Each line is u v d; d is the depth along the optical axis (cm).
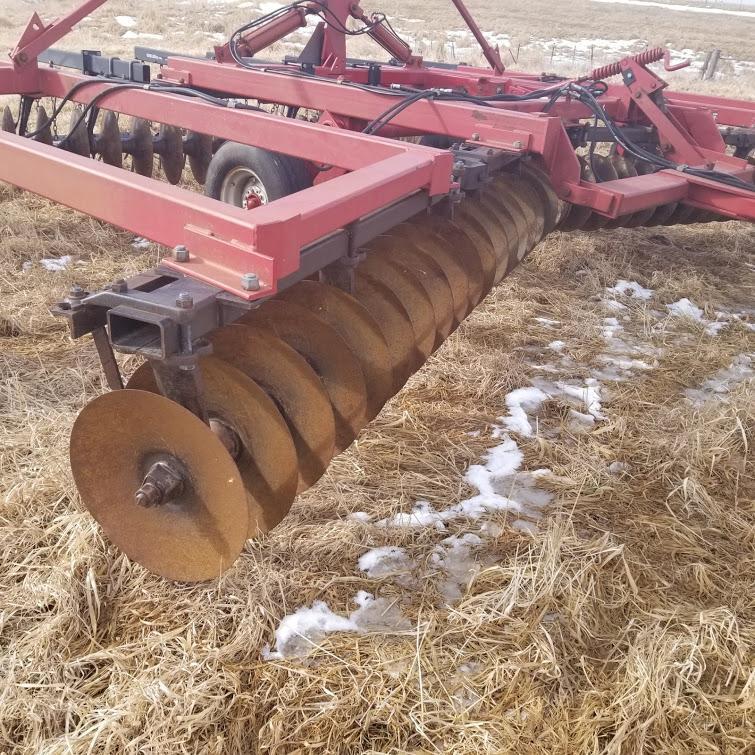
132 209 232
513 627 253
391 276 306
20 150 271
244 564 269
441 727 219
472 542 296
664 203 445
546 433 378
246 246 197
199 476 211
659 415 397
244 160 484
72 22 507
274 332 257
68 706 212
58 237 570
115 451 222
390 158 288
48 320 446
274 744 209
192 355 193
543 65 2014
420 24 2769
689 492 334
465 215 373
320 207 218
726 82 1917
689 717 227
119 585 256
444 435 367
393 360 293
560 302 532
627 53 2411
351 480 324
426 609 261
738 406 401
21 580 259
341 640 245
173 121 420
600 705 229
